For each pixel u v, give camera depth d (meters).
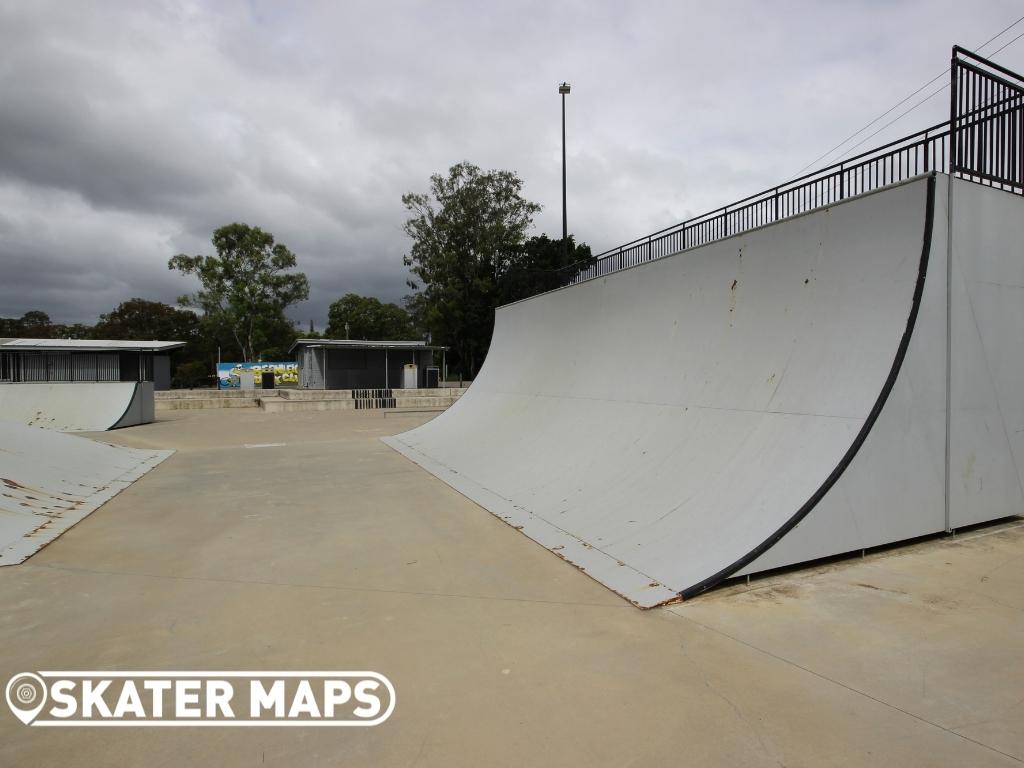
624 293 8.84
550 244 38.72
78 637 3.48
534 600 4.01
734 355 6.30
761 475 4.93
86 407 18.38
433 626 3.60
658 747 2.34
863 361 4.98
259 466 10.52
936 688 2.75
